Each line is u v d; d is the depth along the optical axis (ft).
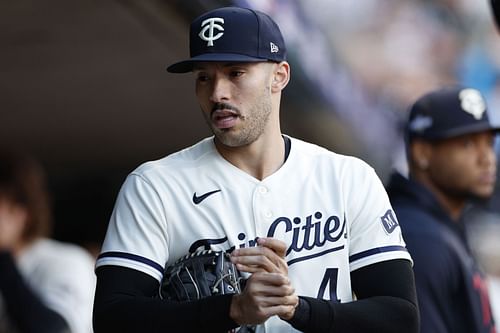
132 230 27.84
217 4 52.54
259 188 28.45
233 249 27.84
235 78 27.53
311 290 27.78
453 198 43.06
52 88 73.10
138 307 26.37
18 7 57.98
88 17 59.00
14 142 85.05
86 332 50.14
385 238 28.43
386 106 91.91
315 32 67.82
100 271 27.71
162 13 55.06
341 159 29.37
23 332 44.19
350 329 26.40
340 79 73.51
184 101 76.74
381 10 112.16
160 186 28.37
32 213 49.14
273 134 28.86
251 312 25.39
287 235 28.12
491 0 38.22
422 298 38.01
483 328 39.70
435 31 115.85
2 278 44.04
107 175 94.48
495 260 99.35
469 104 42.78
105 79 71.36
